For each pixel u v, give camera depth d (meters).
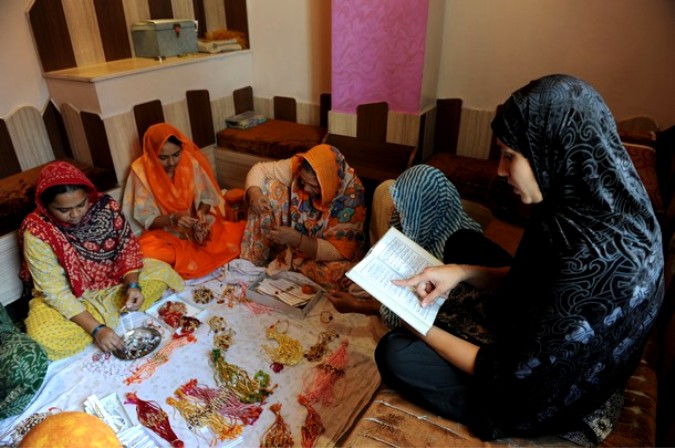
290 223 2.23
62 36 2.59
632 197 0.93
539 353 0.98
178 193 2.44
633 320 0.98
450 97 2.81
